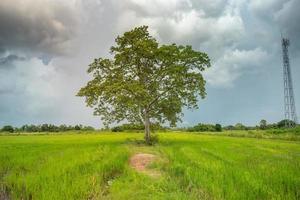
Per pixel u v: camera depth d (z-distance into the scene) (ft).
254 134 274.98
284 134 262.67
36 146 148.77
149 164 75.61
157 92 149.69
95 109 146.92
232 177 53.78
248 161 81.10
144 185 51.62
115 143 155.22
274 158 90.43
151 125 156.35
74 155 89.56
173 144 146.00
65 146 145.59
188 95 148.87
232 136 276.62
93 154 87.30
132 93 142.31
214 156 90.84
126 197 45.32
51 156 92.58
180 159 79.10
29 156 97.55
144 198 44.78
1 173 71.31
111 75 147.64
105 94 139.85
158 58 148.56
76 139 219.82
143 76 151.12
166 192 47.85
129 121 150.20
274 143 170.91
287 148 134.51
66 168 63.41
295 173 59.67
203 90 150.20
